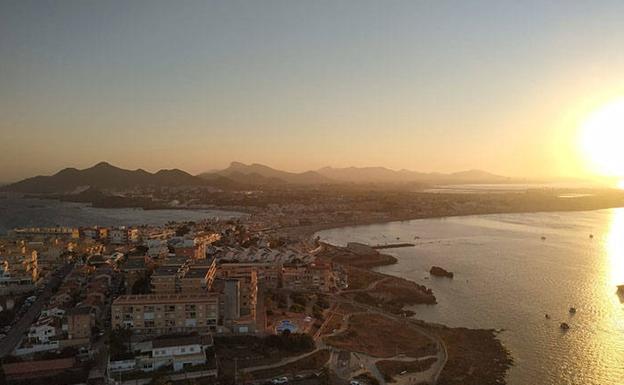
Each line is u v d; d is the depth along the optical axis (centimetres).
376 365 11981
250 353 11969
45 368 10506
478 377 11606
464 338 14150
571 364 12606
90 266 19175
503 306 17712
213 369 10825
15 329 13012
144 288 15325
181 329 12738
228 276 18025
